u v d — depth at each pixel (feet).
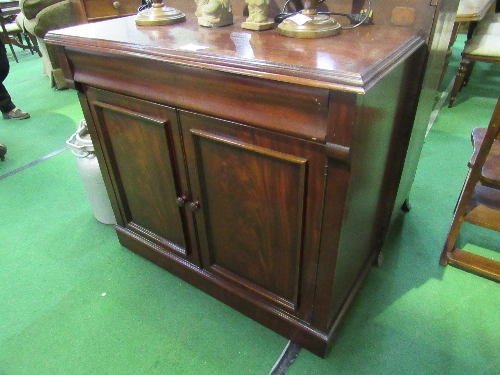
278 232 3.20
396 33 3.07
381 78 2.29
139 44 3.03
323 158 2.53
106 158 4.26
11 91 10.89
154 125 3.43
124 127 3.77
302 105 2.37
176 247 4.33
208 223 3.74
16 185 6.57
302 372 3.54
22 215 5.82
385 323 3.96
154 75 3.05
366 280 4.48
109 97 3.66
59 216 5.79
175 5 4.47
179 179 3.67
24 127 8.71
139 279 4.64
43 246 5.19
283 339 3.85
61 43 3.51
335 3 3.47
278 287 3.59
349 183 2.55
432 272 4.57
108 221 5.53
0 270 4.81
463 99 9.39
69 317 4.17
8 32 13.03
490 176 3.91
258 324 4.02
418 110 3.59
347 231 2.95
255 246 3.48
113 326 4.05
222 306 4.25
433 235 5.14
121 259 4.95
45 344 3.89
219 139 2.99
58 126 8.75
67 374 3.60
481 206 4.39
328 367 3.57
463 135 7.66
